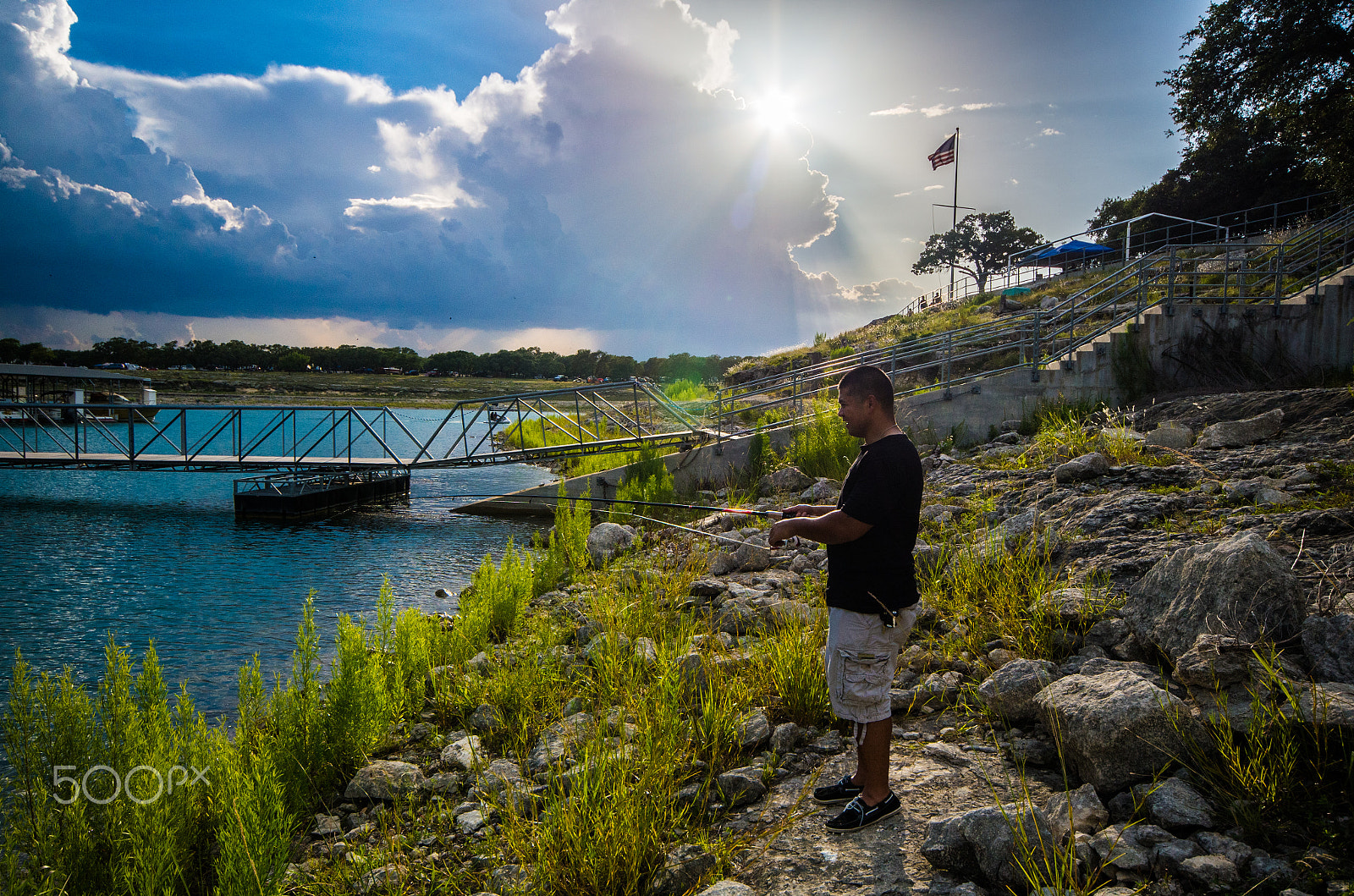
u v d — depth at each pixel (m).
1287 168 39.56
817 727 4.54
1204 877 2.59
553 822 3.56
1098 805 3.13
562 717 5.45
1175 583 4.40
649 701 4.83
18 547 14.98
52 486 24.61
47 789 4.05
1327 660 3.53
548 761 4.54
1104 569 5.62
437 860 3.83
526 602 8.89
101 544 15.31
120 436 45.75
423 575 12.50
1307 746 3.15
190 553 14.36
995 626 5.28
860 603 3.25
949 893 2.82
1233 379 15.62
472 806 4.37
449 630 7.88
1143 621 4.44
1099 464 8.72
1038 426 15.40
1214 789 3.09
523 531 16.83
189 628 9.51
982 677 4.74
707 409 26.95
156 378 129.62
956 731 4.18
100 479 26.81
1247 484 6.92
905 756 4.00
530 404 21.48
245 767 4.59
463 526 17.55
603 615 7.10
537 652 6.52
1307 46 23.50
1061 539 6.43
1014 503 8.60
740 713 4.53
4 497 22.31
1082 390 15.92
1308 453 8.05
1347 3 22.70
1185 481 7.92
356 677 5.30
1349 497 6.21
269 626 9.58
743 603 7.11
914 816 3.36
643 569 9.24
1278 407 10.56
